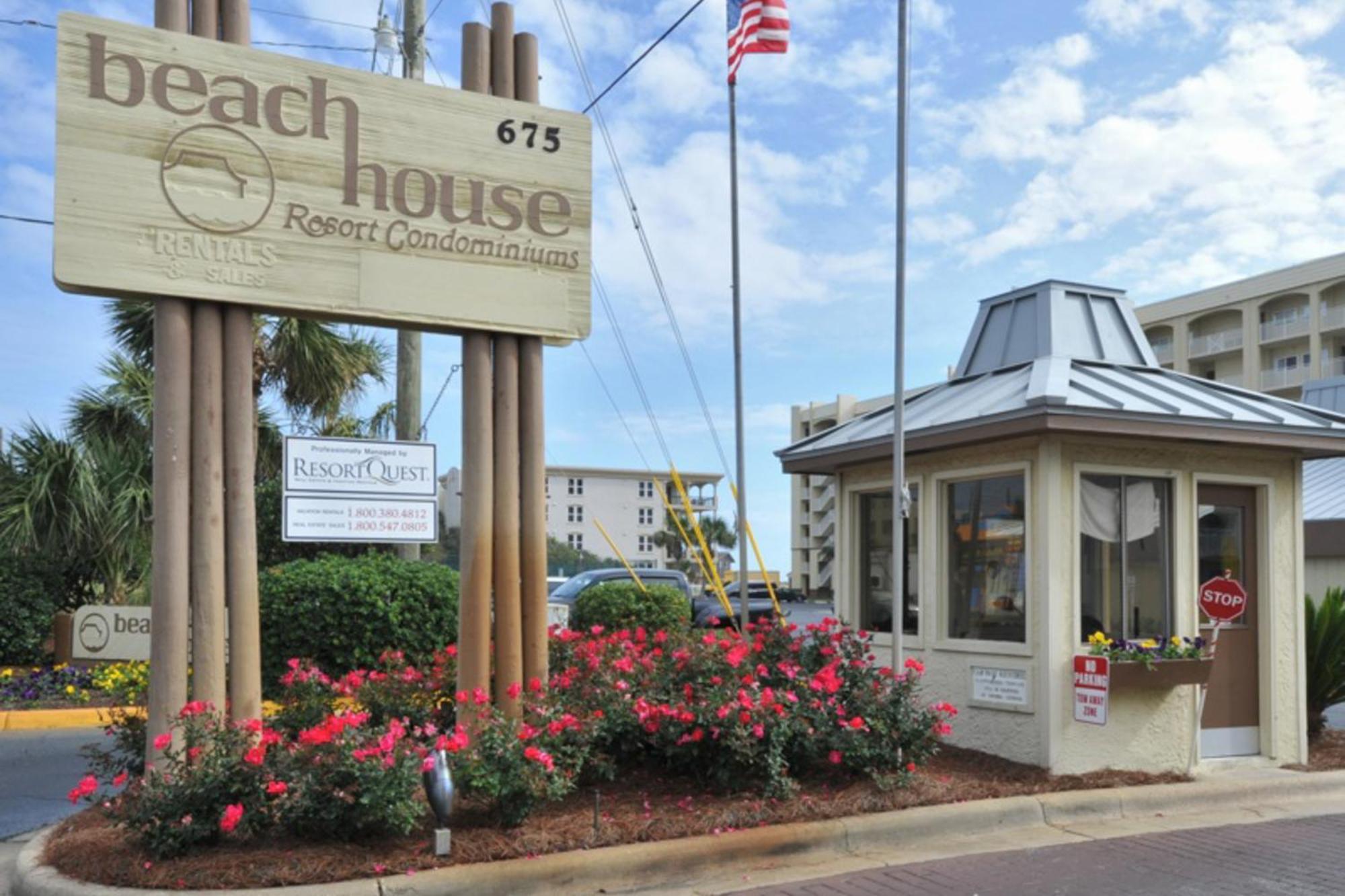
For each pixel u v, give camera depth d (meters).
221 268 6.49
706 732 7.03
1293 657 9.35
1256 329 63.72
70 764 9.49
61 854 5.92
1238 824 7.57
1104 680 7.94
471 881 5.65
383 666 10.15
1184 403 8.80
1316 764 9.23
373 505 8.66
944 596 9.20
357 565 12.15
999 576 8.80
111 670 12.53
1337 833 7.30
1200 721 8.86
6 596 13.26
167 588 6.25
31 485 13.70
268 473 16.27
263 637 11.52
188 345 6.46
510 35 7.63
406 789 5.79
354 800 5.75
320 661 11.57
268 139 6.70
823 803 7.09
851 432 10.30
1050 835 7.22
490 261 7.30
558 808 6.72
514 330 7.35
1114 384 8.92
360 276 6.89
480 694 6.85
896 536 8.36
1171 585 8.84
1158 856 6.69
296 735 7.29
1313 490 24.34
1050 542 8.24
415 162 7.12
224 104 6.59
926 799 7.37
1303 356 62.53
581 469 92.62
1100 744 8.35
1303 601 9.45
